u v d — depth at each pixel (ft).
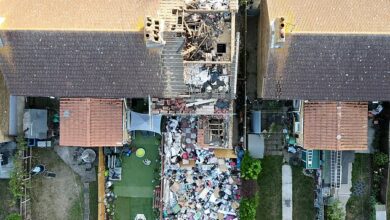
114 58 112.57
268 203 130.21
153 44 108.58
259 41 123.44
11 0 113.60
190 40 116.16
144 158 131.64
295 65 110.63
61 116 119.65
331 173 124.98
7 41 110.93
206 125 124.26
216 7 115.75
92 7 112.37
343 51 108.68
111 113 119.75
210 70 115.85
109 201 132.26
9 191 132.98
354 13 108.99
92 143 119.55
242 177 124.77
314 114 116.06
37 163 132.57
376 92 112.88
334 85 112.47
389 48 108.06
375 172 127.65
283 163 129.80
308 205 129.80
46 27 109.50
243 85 126.62
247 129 127.85
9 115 126.93
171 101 119.96
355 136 116.37
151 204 132.05
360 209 129.18
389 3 109.81
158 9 111.65
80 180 132.67
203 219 128.88
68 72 114.62
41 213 132.87
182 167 128.77
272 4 109.91
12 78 115.85
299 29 106.93
